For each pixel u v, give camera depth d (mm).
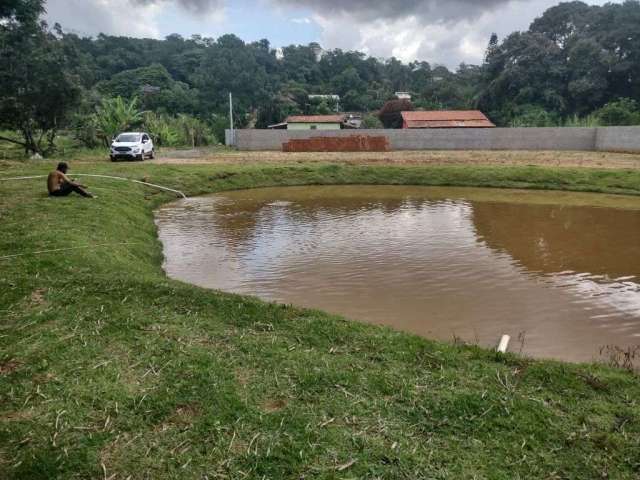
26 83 22891
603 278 7930
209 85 67062
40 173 16094
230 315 5191
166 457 3102
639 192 16875
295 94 70750
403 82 94312
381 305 6680
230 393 3744
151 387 3842
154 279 6320
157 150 32500
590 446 3197
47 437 3293
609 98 49719
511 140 31906
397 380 3930
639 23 48125
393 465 3002
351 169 21328
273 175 20156
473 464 3020
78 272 6465
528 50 53688
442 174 20469
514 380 3965
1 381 3955
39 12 23344
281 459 3059
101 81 65562
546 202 15570
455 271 8211
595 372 4160
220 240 10328
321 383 3881
